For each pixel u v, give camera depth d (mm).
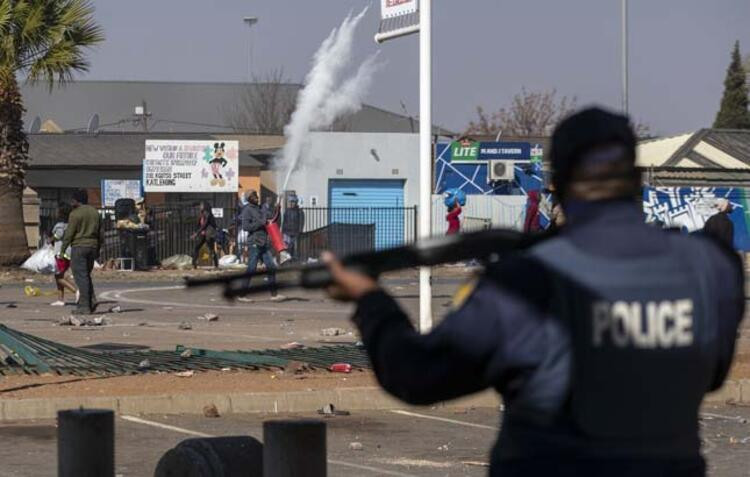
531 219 35375
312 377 19453
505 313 4699
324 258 5230
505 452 4812
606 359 4656
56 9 46656
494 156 67562
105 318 30609
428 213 24078
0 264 47969
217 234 56750
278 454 8219
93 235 31047
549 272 4730
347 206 72688
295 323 29719
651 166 62688
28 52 47344
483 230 5312
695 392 4801
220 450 9141
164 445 15352
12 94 47438
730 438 16484
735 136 73000
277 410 17797
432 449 15375
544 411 4676
